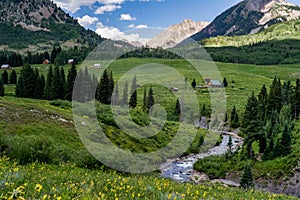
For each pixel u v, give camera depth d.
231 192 17.92
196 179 50.88
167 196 11.08
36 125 50.75
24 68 114.50
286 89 116.38
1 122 48.03
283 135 65.69
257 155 70.75
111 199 10.45
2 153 21.98
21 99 96.81
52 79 110.88
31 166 19.23
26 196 8.84
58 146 27.11
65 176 13.67
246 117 75.12
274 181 57.88
